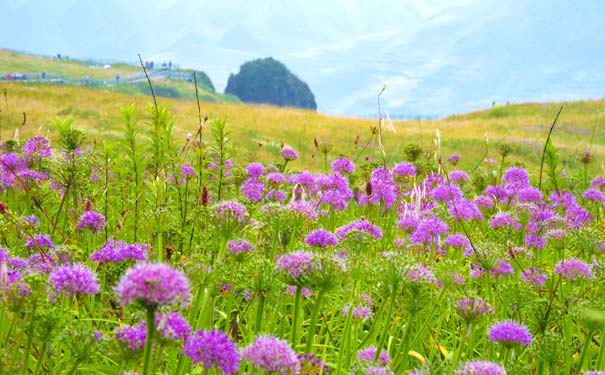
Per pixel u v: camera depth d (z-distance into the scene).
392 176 7.19
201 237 4.60
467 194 9.13
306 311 4.80
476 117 84.69
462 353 3.99
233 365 2.67
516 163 9.15
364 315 3.97
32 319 2.78
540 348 3.33
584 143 55.22
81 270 3.12
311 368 2.99
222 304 4.23
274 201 6.62
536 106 82.19
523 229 5.70
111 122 37.75
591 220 7.08
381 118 5.56
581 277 4.22
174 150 5.98
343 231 5.11
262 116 61.78
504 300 4.28
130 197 5.83
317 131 52.34
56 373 3.12
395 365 3.52
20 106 43.78
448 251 5.50
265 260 3.41
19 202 5.89
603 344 3.58
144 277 2.31
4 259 3.34
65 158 5.02
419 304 3.44
